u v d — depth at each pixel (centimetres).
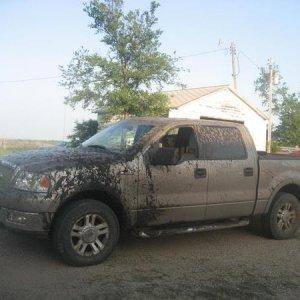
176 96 2883
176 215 654
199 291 521
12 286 506
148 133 655
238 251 702
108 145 688
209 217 691
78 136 2508
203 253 682
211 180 683
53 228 577
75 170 574
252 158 738
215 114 2895
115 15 2239
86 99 2280
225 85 2923
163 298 494
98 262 596
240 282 558
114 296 493
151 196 628
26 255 617
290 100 4878
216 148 704
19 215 557
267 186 755
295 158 806
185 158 667
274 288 542
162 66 2259
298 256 688
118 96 2177
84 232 582
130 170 612
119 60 2295
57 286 514
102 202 608
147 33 2277
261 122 3147
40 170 561
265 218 779
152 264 615
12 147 3222
